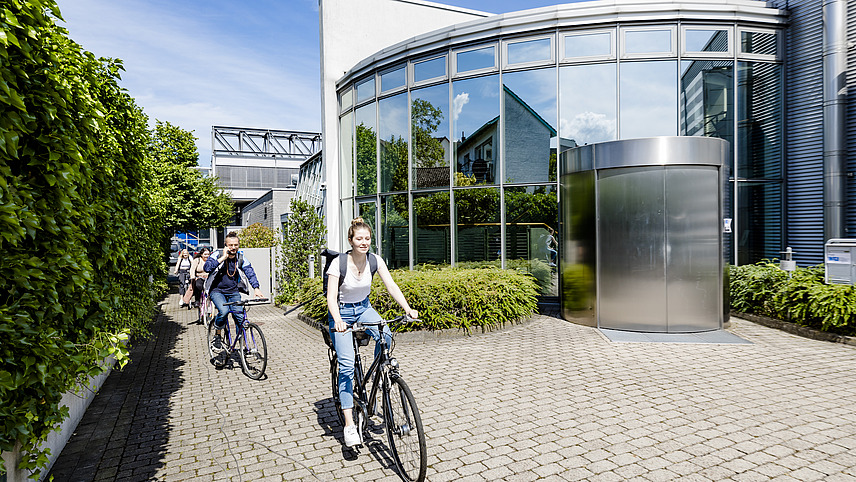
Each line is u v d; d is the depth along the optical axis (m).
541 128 11.29
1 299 2.53
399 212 13.48
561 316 9.61
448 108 12.30
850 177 10.03
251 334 6.30
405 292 8.00
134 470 3.66
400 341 7.73
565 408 4.63
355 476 3.46
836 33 9.96
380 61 13.81
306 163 25.58
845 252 7.27
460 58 12.11
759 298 8.49
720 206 7.86
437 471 3.46
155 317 12.11
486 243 11.84
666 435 3.94
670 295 7.79
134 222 5.93
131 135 5.47
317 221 13.68
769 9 10.70
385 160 13.90
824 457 3.48
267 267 15.49
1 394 2.29
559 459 3.59
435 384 5.52
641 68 10.79
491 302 8.27
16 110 2.54
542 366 6.11
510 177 11.54
